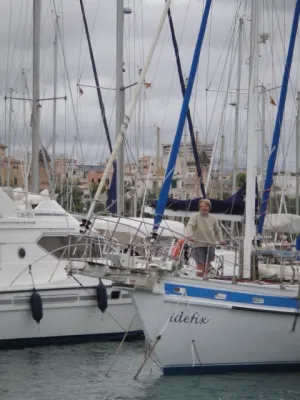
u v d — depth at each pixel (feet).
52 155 110.32
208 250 45.93
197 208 55.77
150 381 44.96
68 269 45.34
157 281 43.65
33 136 74.64
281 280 46.55
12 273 56.34
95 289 58.23
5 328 55.36
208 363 45.16
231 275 50.03
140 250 49.70
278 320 45.44
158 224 46.73
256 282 46.88
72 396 42.27
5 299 55.21
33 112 75.20
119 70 74.64
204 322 44.37
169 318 43.96
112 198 70.95
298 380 45.03
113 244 48.67
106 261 49.21
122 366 49.78
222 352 45.09
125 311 59.62
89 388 43.91
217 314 44.45
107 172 45.78
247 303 44.86
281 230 52.85
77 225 59.26
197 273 46.52
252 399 41.34
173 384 43.75
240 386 43.50
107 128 88.28
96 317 58.49
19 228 56.95
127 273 43.50
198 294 44.21
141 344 58.23
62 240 58.44
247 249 48.26
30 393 43.04
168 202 56.08
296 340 46.11
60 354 53.93
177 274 44.06
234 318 44.70
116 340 59.52
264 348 45.70
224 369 45.65
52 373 47.88
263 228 53.62
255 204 51.93
